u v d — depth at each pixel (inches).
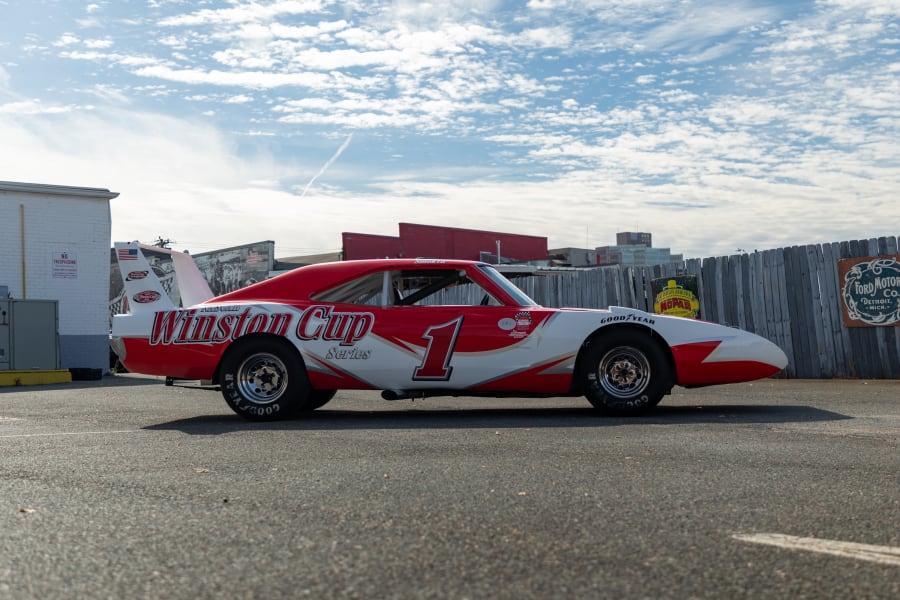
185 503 151.3
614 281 556.7
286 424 279.0
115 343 311.3
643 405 287.1
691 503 145.8
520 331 293.9
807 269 457.7
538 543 121.6
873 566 109.6
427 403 358.9
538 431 243.6
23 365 654.5
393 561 113.7
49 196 770.2
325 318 298.7
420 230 1294.3
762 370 291.9
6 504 153.3
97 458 204.8
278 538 126.3
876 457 190.4
